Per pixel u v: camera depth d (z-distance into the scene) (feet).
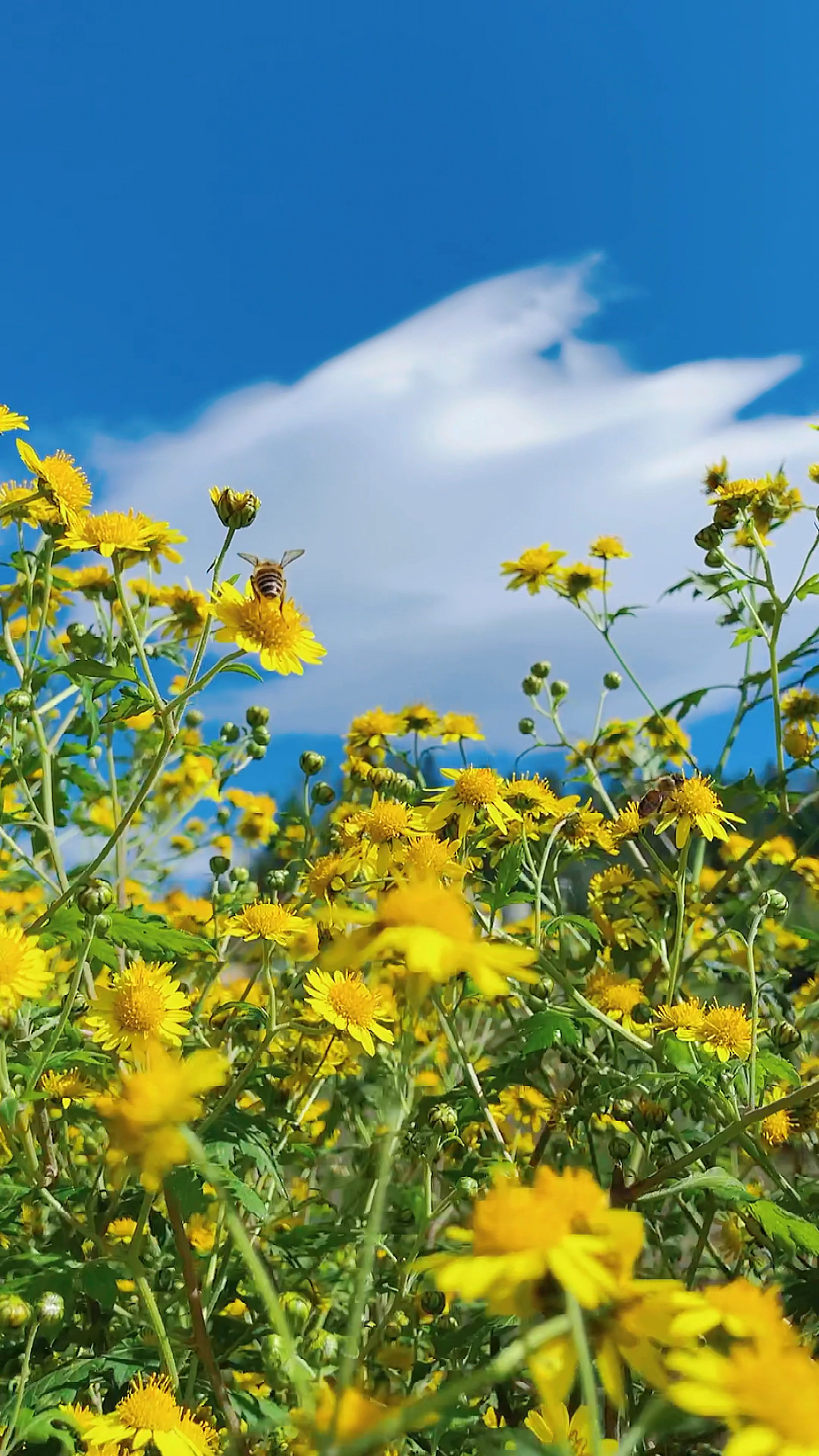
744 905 1.52
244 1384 1.10
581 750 1.64
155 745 1.57
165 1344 0.87
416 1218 1.06
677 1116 1.40
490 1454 0.56
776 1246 1.11
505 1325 0.93
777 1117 1.26
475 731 1.64
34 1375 1.00
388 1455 0.74
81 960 0.98
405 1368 1.02
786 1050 1.27
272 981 1.13
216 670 1.03
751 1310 0.53
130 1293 1.08
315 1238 1.05
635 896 1.47
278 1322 0.50
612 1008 1.31
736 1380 0.46
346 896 1.25
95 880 1.06
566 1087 1.36
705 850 1.67
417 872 1.13
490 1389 0.98
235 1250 1.02
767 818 1.61
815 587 1.30
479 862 1.25
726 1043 1.17
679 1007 1.20
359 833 1.23
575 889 1.54
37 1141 1.08
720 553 1.40
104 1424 0.82
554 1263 0.48
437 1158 1.25
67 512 1.16
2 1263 0.94
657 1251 1.27
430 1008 1.16
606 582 1.67
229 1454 0.56
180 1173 0.91
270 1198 1.18
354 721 1.68
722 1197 1.04
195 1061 0.56
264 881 1.39
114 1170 0.96
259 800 1.83
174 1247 1.11
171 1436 0.81
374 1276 1.11
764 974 1.48
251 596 1.08
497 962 0.64
